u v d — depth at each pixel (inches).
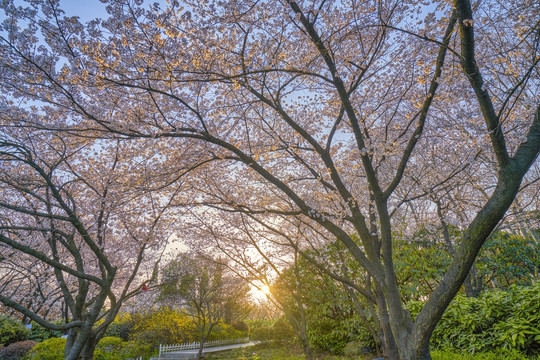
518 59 193.8
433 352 207.9
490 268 318.3
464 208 335.9
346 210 190.7
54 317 455.5
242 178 280.7
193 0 165.0
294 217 270.1
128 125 184.5
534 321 180.7
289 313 250.2
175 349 470.3
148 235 248.2
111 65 161.3
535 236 417.7
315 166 268.1
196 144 216.5
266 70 156.5
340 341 377.7
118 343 447.2
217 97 224.7
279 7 175.5
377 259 160.6
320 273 398.9
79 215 223.8
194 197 263.3
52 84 168.7
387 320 177.8
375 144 166.1
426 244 352.5
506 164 119.0
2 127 198.8
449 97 212.1
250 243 305.4
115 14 142.8
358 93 243.4
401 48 207.6
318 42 160.1
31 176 234.5
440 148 264.5
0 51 152.2
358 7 195.3
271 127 249.1
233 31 188.4
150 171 205.8
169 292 449.4
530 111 189.2
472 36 120.5
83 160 247.1
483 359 178.5
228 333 608.4
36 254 153.2
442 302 125.8
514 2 177.9
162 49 158.4
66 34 146.6
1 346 413.4
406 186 308.8
